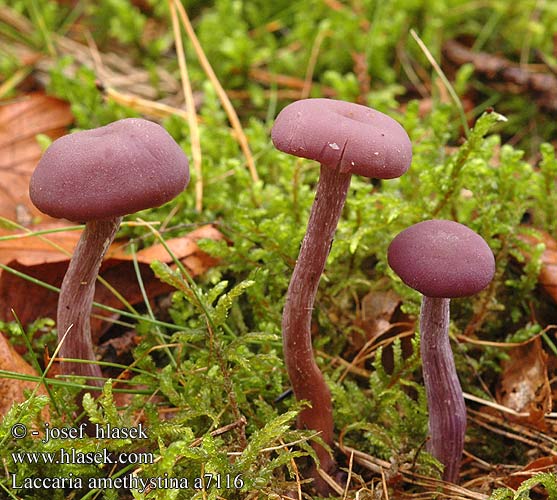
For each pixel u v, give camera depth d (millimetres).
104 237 212
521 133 376
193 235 282
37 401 218
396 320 279
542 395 261
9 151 326
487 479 242
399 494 237
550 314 284
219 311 229
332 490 239
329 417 239
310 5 437
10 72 392
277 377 254
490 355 274
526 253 283
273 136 202
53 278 274
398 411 262
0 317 266
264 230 276
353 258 287
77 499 228
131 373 262
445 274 207
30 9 435
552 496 223
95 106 351
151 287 278
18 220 307
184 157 205
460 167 279
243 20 449
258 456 226
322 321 277
